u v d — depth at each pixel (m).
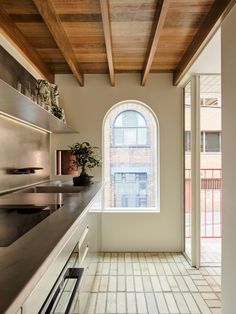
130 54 2.93
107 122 3.75
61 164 3.48
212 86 3.71
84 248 1.81
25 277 0.62
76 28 2.36
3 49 2.07
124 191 3.83
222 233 1.90
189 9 2.05
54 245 0.84
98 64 3.21
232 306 1.72
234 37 1.68
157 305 2.29
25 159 2.54
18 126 2.38
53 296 0.94
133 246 3.52
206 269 3.02
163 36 2.50
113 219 3.52
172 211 3.52
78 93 3.53
